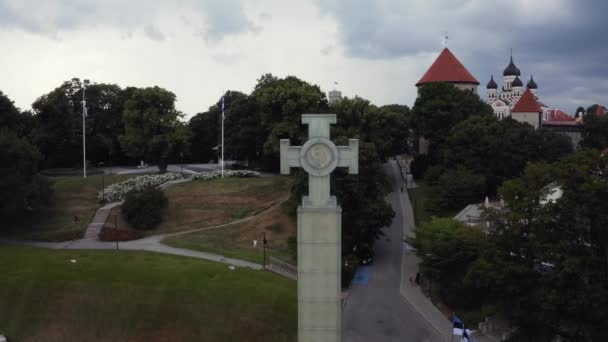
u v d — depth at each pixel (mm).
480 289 60594
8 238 83812
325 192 28219
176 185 103375
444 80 159625
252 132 127188
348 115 104250
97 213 91750
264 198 98438
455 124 129000
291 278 67312
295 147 28297
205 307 55938
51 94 124812
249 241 84938
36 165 89500
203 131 162625
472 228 67312
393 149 133500
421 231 68688
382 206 79500
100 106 143125
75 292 58281
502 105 193750
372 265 79062
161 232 88812
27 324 55094
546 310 46875
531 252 51000
